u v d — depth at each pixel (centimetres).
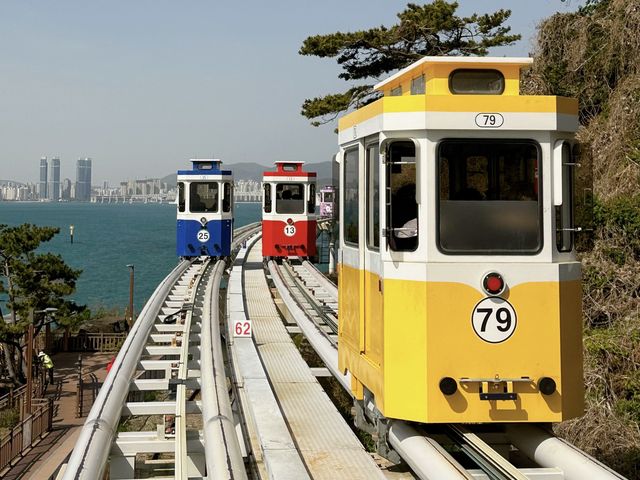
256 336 1553
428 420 623
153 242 13538
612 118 1577
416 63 691
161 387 1058
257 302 2041
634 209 1395
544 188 645
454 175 641
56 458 2172
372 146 718
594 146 1576
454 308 629
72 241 13112
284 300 1942
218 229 2581
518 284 634
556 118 643
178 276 2152
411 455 652
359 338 759
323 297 1912
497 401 625
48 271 3347
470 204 641
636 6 1638
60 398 2927
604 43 1722
